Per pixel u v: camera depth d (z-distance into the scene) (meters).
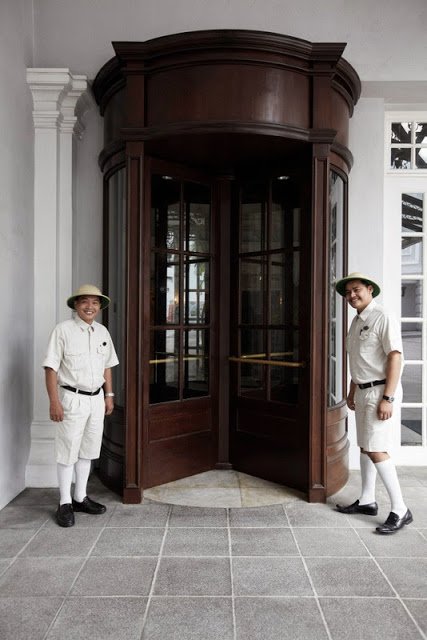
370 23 4.02
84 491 3.28
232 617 2.12
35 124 3.87
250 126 3.22
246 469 3.98
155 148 3.54
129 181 3.38
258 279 3.92
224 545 2.78
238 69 3.24
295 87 3.34
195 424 3.95
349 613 2.16
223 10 4.02
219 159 3.79
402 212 4.46
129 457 3.40
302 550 2.72
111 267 3.99
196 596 2.28
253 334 3.94
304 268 3.57
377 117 4.20
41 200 3.89
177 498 3.47
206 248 4.04
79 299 3.20
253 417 3.91
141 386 3.43
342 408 3.79
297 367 3.62
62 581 2.39
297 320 3.65
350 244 4.21
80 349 3.14
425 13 4.01
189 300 3.95
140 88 3.35
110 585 2.36
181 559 2.62
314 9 4.02
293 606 2.21
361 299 3.16
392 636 2.01
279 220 3.77
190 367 3.95
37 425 3.84
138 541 2.82
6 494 3.40
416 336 4.55
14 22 3.54
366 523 3.09
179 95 3.28
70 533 2.93
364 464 3.24
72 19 4.04
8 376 3.42
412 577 2.45
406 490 3.68
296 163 3.65
